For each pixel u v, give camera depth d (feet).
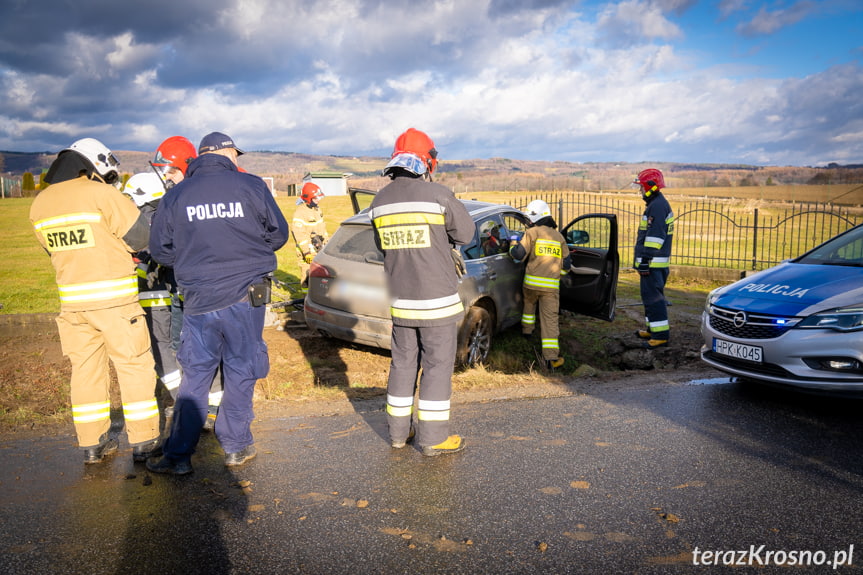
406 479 10.71
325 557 8.13
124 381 11.01
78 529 8.83
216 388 13.87
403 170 11.65
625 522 9.22
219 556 8.12
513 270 22.72
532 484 10.55
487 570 7.87
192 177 10.48
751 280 17.67
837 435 13.26
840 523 9.30
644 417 14.58
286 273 38.99
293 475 10.86
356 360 20.42
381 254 18.98
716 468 11.38
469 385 17.94
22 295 30.22
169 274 14.06
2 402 15.29
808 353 14.53
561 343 24.50
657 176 22.98
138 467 11.21
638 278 41.70
